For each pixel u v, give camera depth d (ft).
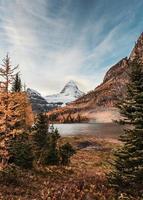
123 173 55.52
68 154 126.93
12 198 51.65
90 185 67.72
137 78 54.44
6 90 86.48
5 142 87.56
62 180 78.43
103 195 58.18
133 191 54.75
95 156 170.71
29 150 92.38
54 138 126.41
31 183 67.21
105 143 243.81
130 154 53.72
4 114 86.58
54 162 114.42
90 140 264.72
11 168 76.64
